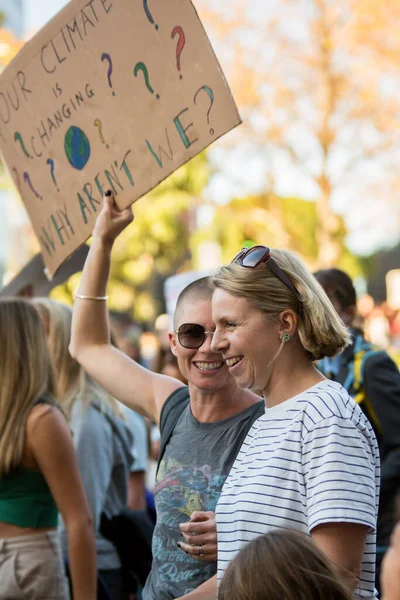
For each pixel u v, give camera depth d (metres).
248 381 2.99
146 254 28.47
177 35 3.34
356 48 20.50
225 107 3.20
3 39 13.10
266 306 2.93
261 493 2.84
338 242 21.50
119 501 5.12
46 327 5.14
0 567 3.90
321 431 2.78
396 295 22.56
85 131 3.80
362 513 2.65
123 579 5.06
